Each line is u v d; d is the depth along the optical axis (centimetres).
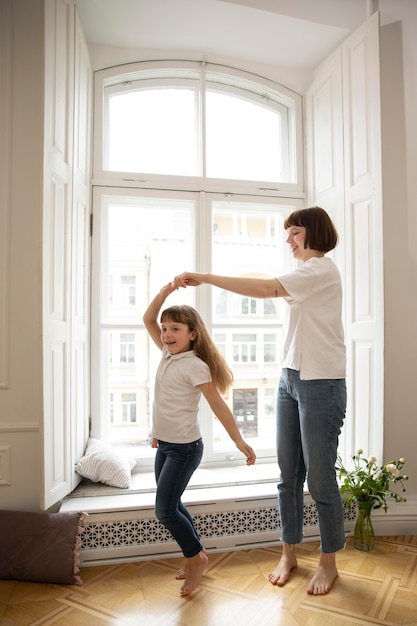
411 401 247
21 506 221
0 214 223
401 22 253
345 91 257
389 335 246
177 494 180
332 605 172
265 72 296
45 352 192
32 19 229
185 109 292
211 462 273
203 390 183
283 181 305
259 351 292
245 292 180
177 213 284
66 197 220
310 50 284
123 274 278
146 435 276
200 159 284
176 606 172
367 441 238
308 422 180
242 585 188
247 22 258
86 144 259
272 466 274
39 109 228
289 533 195
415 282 248
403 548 220
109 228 277
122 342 274
